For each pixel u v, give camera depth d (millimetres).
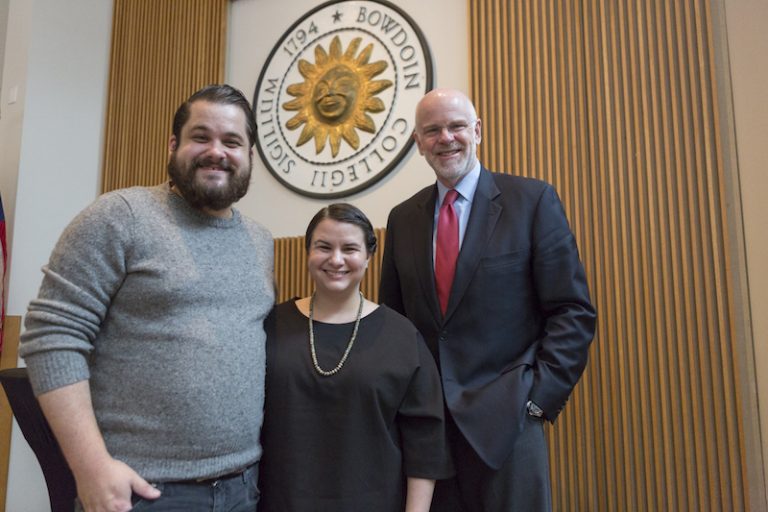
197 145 1266
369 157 3053
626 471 2213
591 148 2443
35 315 1100
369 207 3041
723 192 2133
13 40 3879
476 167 1708
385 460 1326
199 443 1145
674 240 2221
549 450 2379
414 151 2943
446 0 2957
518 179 1679
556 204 1613
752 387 2037
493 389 1450
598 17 2494
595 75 2480
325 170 3182
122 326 1164
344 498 1280
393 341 1421
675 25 2314
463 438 1487
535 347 1548
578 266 1553
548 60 2596
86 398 1092
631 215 2322
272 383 1372
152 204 1250
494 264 1554
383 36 3100
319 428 1330
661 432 2180
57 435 1067
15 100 3750
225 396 1184
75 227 1160
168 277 1174
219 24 3670
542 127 2572
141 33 4051
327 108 3176
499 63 2703
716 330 2107
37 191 3701
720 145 2156
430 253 1661
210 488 1178
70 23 3975
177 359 1144
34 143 3711
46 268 1146
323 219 1441
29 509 3316
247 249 1373
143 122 3902
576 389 2361
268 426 1355
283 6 3500
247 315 1288
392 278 1817
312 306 1480
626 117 2373
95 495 1034
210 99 1302
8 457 3248
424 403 1403
